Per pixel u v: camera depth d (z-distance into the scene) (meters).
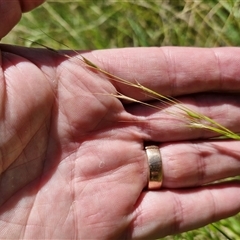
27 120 0.27
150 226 0.29
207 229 0.34
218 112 0.30
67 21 0.41
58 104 0.29
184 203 0.30
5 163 0.27
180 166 0.30
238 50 0.30
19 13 0.28
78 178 0.29
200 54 0.30
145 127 0.30
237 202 0.30
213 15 0.40
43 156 0.29
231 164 0.30
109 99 0.29
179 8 0.41
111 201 0.29
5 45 0.29
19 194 0.28
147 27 0.41
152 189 0.30
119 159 0.29
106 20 0.41
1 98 0.27
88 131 0.29
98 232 0.29
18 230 0.28
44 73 0.28
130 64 0.30
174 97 0.30
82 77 0.29
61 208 0.29
